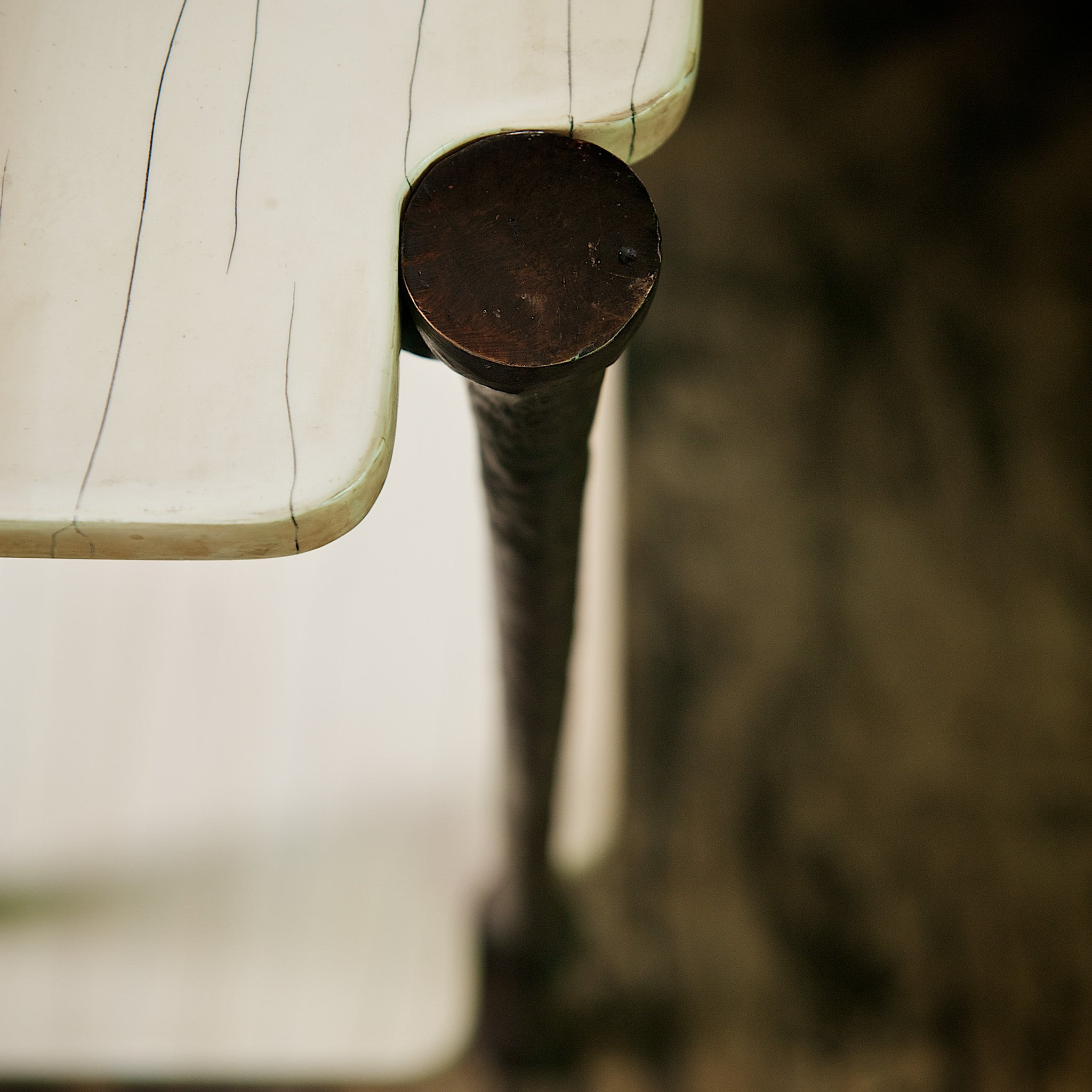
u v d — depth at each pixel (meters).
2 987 1.85
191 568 2.09
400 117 0.53
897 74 2.52
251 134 0.53
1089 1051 1.82
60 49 0.53
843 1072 1.85
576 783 2.01
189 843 1.96
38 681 2.02
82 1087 1.80
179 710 2.02
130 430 0.51
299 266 0.52
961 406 2.26
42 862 1.93
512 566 0.67
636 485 2.19
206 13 0.54
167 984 1.87
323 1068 1.83
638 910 1.94
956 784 2.01
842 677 2.08
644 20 0.53
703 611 2.11
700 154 2.48
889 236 2.41
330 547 2.11
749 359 2.29
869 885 1.95
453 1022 1.86
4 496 0.51
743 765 2.03
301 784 1.99
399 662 2.06
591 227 0.52
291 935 1.91
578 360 0.51
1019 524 2.17
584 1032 1.87
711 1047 1.86
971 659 2.09
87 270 0.52
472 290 0.52
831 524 2.18
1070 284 2.31
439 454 2.14
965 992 1.88
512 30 0.53
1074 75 2.42
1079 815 1.98
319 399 0.51
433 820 1.97
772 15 2.58
